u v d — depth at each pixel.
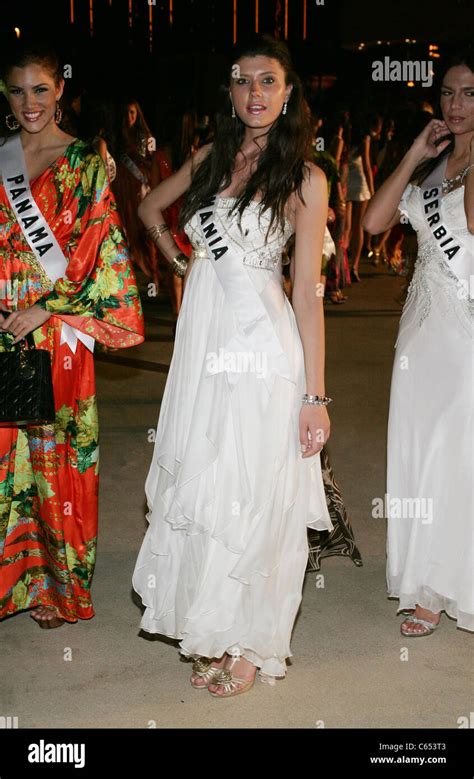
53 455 3.17
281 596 2.96
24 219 3.06
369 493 4.65
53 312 3.07
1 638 3.29
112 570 3.82
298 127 2.79
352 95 12.97
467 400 3.22
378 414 5.92
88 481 3.27
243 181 2.85
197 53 11.46
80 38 12.36
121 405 6.01
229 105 2.86
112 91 12.25
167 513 2.89
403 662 3.19
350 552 3.87
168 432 2.94
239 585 2.86
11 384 2.95
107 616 3.46
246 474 2.81
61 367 3.15
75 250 3.07
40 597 3.38
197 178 2.90
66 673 3.08
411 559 3.34
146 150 8.45
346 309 9.12
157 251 9.22
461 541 3.26
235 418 2.80
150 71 12.57
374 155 11.15
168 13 12.90
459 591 3.28
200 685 3.01
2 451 3.15
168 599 3.01
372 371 6.91
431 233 3.27
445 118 3.18
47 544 3.26
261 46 2.73
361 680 3.07
